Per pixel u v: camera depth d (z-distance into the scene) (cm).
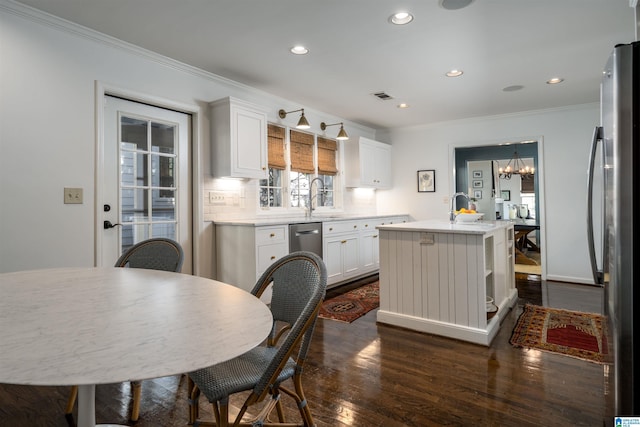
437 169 582
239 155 363
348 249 471
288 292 143
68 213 268
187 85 347
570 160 483
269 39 290
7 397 198
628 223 134
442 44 299
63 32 265
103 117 287
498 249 326
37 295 130
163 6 243
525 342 272
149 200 327
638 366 134
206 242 364
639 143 133
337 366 235
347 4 240
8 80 241
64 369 73
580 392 200
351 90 416
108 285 146
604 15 255
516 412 182
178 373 73
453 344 271
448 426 171
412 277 305
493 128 534
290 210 475
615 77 137
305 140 500
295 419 176
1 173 239
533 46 304
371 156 574
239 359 137
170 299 125
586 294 418
